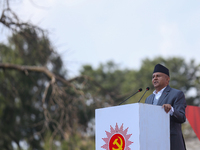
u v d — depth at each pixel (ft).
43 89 81.20
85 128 74.74
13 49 74.90
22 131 79.15
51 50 70.69
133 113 18.13
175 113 20.13
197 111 35.86
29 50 72.18
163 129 18.74
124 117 18.60
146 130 17.95
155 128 18.38
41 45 69.67
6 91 75.87
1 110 75.20
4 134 74.43
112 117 19.30
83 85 77.92
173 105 21.72
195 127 35.63
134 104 18.15
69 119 71.46
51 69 76.18
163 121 18.85
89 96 75.20
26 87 79.51
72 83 82.64
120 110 18.90
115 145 18.83
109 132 19.34
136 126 17.84
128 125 18.28
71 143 69.21
